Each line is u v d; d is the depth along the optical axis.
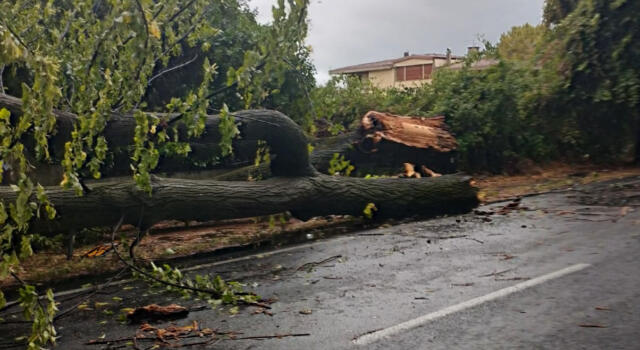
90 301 6.18
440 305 5.28
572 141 17.28
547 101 16.55
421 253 7.47
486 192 12.84
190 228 10.82
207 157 12.69
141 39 7.19
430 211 10.33
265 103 13.60
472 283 5.93
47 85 4.72
